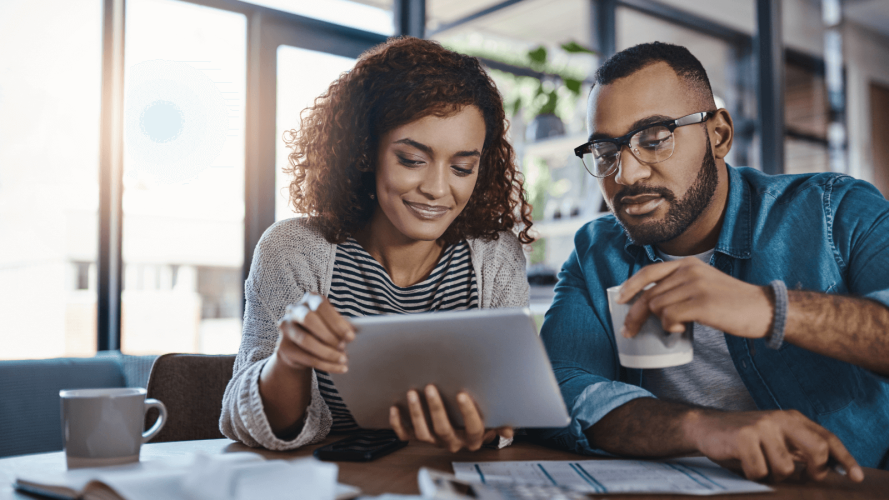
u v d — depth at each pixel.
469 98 1.09
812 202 1.15
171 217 2.83
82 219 2.69
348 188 1.22
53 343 2.68
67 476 0.68
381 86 1.13
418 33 3.26
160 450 0.94
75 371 2.04
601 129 1.12
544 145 3.17
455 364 0.78
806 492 0.73
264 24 2.91
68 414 0.76
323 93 1.29
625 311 0.81
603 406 0.94
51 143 2.66
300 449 0.97
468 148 1.11
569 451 0.97
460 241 1.31
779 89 3.64
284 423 0.95
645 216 1.12
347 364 0.82
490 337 0.74
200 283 2.90
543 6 3.71
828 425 1.09
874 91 5.11
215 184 2.88
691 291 0.77
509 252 1.35
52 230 2.67
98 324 2.67
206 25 2.84
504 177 1.32
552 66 3.40
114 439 0.76
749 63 4.30
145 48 2.75
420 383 0.81
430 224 1.14
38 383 1.96
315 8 3.04
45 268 2.67
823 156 4.81
